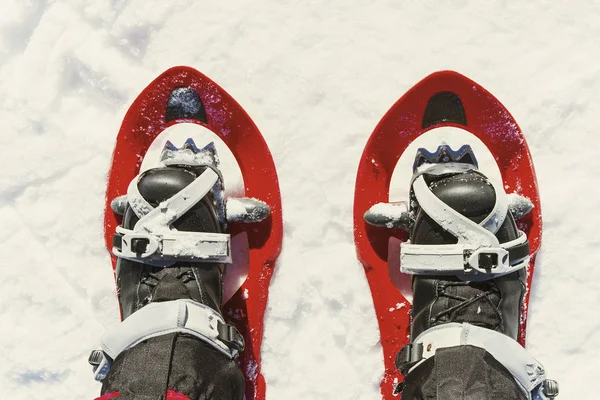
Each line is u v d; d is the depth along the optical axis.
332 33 1.42
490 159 1.38
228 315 1.32
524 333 1.30
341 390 1.34
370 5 1.42
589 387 1.35
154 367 0.96
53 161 1.41
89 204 1.40
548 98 1.40
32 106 1.42
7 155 1.42
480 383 0.97
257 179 1.34
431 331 1.11
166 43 1.43
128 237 1.15
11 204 1.42
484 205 1.13
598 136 1.39
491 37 1.42
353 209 1.35
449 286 1.18
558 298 1.36
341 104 1.41
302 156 1.39
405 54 1.41
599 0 1.41
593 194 1.38
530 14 1.42
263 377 1.33
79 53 1.42
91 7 1.42
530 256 1.30
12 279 1.40
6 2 1.42
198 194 1.17
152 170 1.20
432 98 1.31
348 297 1.35
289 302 1.35
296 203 1.38
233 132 1.34
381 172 1.34
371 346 1.34
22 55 1.42
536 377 1.10
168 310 1.05
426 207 1.16
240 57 1.42
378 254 1.32
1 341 1.39
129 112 1.33
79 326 1.39
